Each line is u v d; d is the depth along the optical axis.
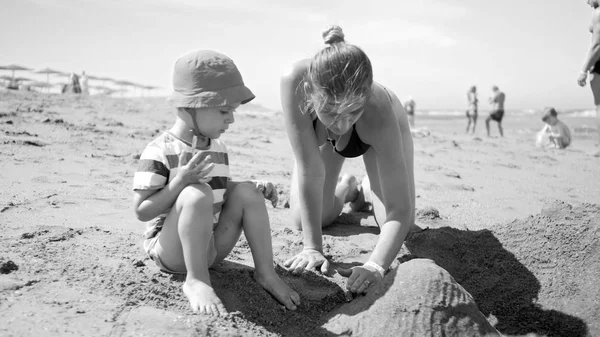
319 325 2.47
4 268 2.37
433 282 2.46
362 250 3.31
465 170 7.30
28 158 5.10
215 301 2.29
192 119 2.36
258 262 2.59
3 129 6.43
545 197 5.53
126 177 4.78
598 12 5.71
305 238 3.03
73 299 2.21
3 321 1.99
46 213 3.45
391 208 2.74
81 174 4.71
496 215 4.56
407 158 3.33
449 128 23.33
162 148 2.36
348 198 4.09
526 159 9.02
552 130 11.43
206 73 2.32
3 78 37.44
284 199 4.33
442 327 2.37
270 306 2.48
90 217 3.46
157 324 2.10
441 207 4.75
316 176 2.86
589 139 16.64
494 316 2.93
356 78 2.19
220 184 2.48
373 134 2.60
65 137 6.42
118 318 2.12
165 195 2.31
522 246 3.29
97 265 2.53
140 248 2.86
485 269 3.19
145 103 14.06
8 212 3.40
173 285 2.43
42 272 2.41
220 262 2.78
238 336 2.15
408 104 18.92
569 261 3.16
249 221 2.55
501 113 15.34
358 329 2.40
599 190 6.16
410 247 3.31
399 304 2.41
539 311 2.91
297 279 2.78
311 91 2.35
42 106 10.17
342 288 2.77
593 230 3.33
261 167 6.08
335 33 2.48
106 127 7.79
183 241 2.34
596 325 2.79
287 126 2.76
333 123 2.38
